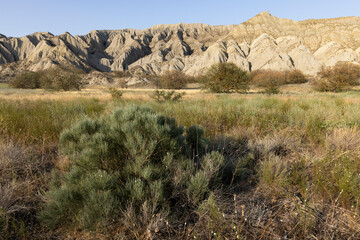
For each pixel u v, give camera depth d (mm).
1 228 2031
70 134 3191
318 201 2443
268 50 197000
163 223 2059
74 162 2654
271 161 3156
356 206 2227
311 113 6633
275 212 2320
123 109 3463
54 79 48438
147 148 2617
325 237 1959
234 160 3395
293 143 4328
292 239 1960
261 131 5316
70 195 2111
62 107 8430
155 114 3094
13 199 2393
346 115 6594
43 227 2113
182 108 8320
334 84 45531
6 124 4781
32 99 13969
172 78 77188
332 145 4125
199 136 3520
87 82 147750
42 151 3900
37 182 2922
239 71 39406
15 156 3320
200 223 2125
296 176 2832
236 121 6383
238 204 2469
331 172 2926
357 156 3439
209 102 11766
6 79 158000
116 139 2771
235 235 1929
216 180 2732
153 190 2217
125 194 2236
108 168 2611
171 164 2648
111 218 2047
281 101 11703
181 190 2430
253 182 2984
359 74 50781
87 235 2025
